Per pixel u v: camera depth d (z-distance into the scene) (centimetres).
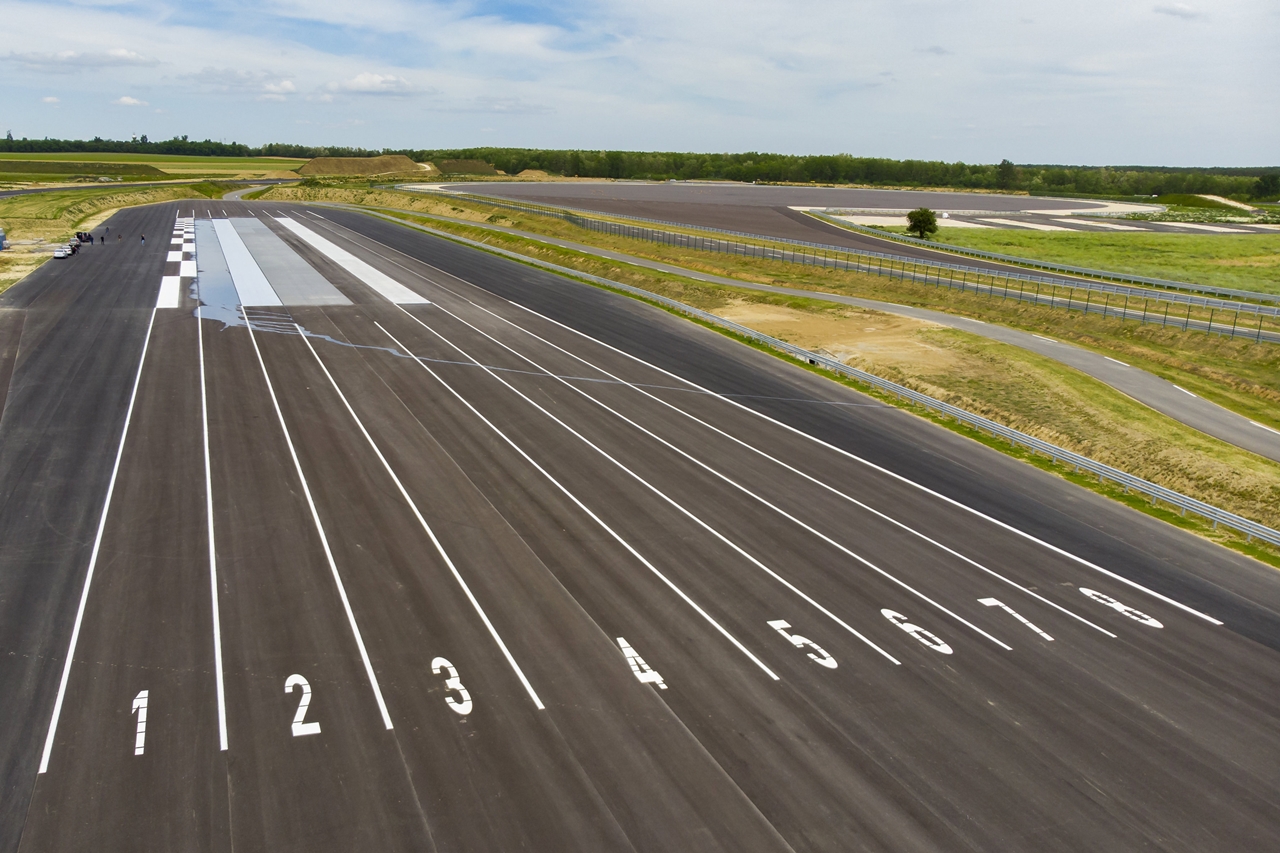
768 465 2588
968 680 1524
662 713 1395
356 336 4022
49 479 2284
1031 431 3100
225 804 1173
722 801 1197
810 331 4559
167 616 1647
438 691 1438
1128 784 1266
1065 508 2372
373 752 1285
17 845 1087
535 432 2786
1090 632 1712
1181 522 2316
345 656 1532
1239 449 2902
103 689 1422
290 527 2039
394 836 1120
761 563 1945
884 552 2033
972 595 1842
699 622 1683
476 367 3559
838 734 1356
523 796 1198
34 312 4272
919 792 1228
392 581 1802
